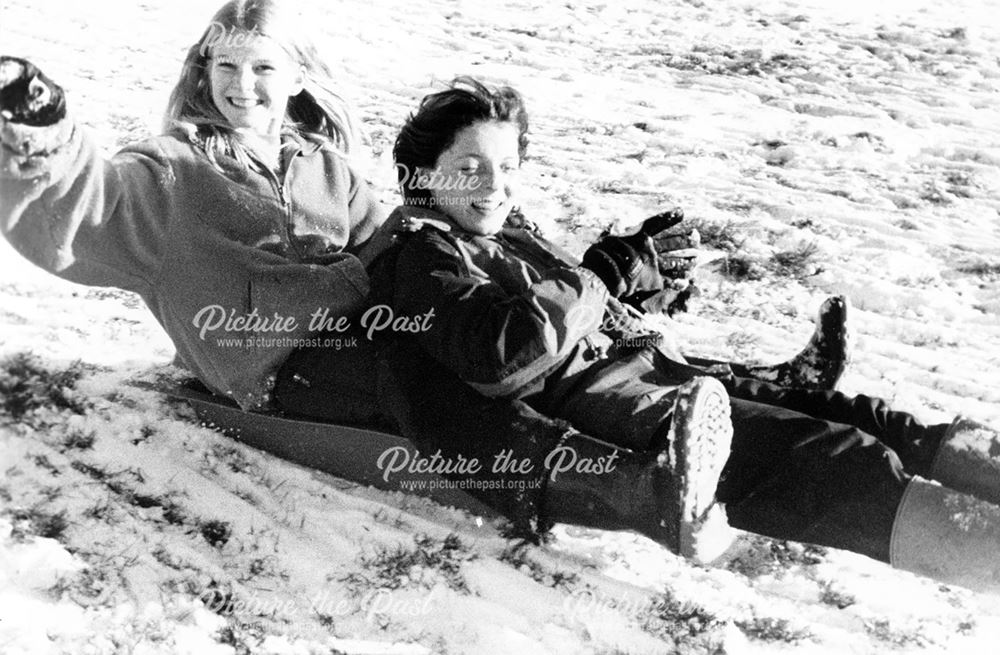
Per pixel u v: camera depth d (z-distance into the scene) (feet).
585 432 14.17
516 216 16.58
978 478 13.51
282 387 15.62
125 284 15.29
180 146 15.52
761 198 27.53
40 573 13.42
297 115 17.43
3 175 12.97
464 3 46.96
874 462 13.08
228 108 15.75
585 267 14.02
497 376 13.79
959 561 12.66
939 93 36.09
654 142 31.32
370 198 17.21
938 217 27.09
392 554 14.53
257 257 15.49
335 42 40.11
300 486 15.57
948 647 13.92
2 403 16.02
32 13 40.34
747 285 23.57
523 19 45.16
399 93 35.32
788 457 13.35
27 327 18.40
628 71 38.63
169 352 18.21
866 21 44.75
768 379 15.88
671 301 16.11
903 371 20.58
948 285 23.99
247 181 15.78
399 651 13.21
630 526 13.57
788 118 33.76
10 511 14.23
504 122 15.23
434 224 15.12
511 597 14.07
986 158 31.04
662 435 13.55
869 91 36.29
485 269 15.34
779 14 46.03
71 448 15.48
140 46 37.81
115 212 14.52
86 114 29.84
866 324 22.34
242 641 13.08
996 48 40.81
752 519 13.61
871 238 25.62
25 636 12.61
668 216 14.16
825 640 13.88
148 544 14.12
